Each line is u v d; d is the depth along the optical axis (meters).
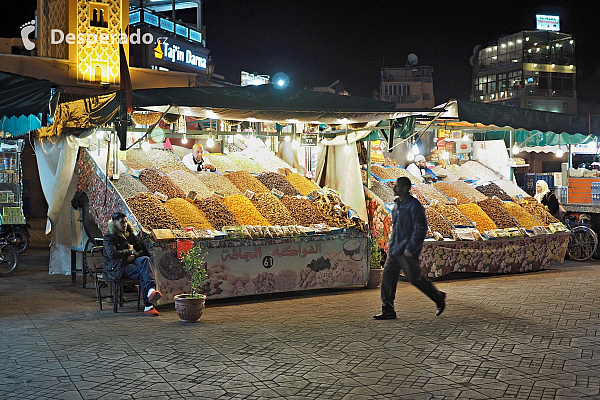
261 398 4.37
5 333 6.37
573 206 12.98
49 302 8.18
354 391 4.50
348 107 8.88
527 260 10.59
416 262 6.92
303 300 8.30
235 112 8.44
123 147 7.59
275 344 5.86
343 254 9.04
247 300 8.34
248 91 8.47
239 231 8.16
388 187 10.68
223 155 10.86
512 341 5.91
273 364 5.20
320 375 4.88
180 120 10.30
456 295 8.45
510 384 4.62
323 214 9.29
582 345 5.75
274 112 8.53
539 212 11.38
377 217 10.13
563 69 45.97
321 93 8.98
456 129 11.70
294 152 11.85
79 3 13.52
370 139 10.38
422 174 11.91
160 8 23.09
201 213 8.48
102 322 6.93
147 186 8.83
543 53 45.66
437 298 7.03
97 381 4.76
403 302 8.01
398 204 7.05
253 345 5.84
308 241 8.72
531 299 8.09
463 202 10.92
